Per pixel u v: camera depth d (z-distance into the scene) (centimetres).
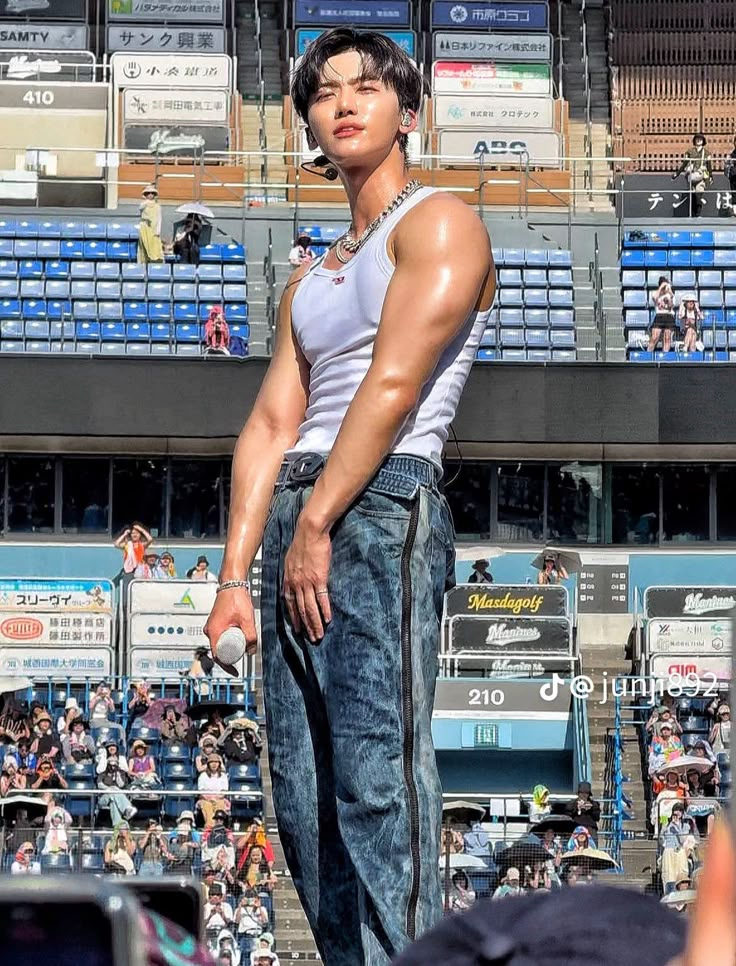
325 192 2761
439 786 363
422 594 366
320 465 383
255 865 1491
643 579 2380
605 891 125
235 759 1862
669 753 1877
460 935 121
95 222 2628
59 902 102
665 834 1506
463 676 2050
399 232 383
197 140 2778
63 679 2080
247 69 3112
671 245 2623
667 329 2536
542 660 2036
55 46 2973
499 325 2538
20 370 2288
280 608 381
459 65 2891
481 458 2394
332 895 376
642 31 3206
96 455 2366
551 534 2394
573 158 2780
